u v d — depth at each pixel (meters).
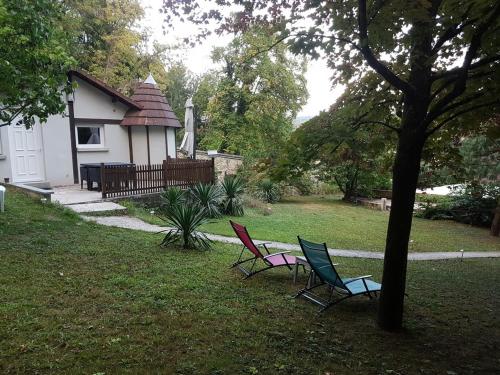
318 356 4.00
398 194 4.75
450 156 6.66
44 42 6.71
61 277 5.50
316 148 4.86
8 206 9.48
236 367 3.54
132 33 28.08
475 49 4.12
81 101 15.14
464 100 4.55
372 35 4.45
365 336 4.68
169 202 12.41
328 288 6.39
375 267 8.62
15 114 7.18
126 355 3.54
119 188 12.48
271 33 4.93
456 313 5.88
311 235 12.34
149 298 5.00
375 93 5.57
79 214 10.37
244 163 21.42
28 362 3.28
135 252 7.29
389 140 5.74
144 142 16.98
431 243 13.05
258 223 13.56
